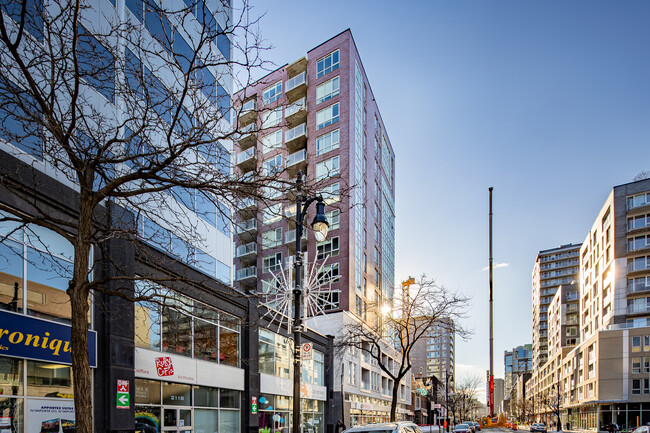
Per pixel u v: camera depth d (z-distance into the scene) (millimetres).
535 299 141750
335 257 42250
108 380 11586
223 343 18438
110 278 6086
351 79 46062
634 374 55469
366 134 51125
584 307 79312
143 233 14070
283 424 24203
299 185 7270
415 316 29781
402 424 10266
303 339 27875
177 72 16203
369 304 44125
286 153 47750
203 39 6430
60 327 10719
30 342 9852
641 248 58719
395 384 23156
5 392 9273
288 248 45219
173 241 15969
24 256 9992
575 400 72375
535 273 142375
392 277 62406
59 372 10695
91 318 11461
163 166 6320
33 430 9797
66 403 10719
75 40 5918
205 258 18156
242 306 19922
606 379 57469
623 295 59281
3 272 9484
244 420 19250
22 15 5492
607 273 64375
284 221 45656
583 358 67250
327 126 45719
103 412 11508
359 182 46250
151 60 14875
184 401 15523
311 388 28219
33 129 9656
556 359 95062
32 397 9867
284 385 24266
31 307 10086
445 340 148625
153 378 13766
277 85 50656
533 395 134125
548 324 117375
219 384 17516
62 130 6137
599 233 68750
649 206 59062
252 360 20141
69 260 11305
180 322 15609
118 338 12039
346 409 33781
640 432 20016
